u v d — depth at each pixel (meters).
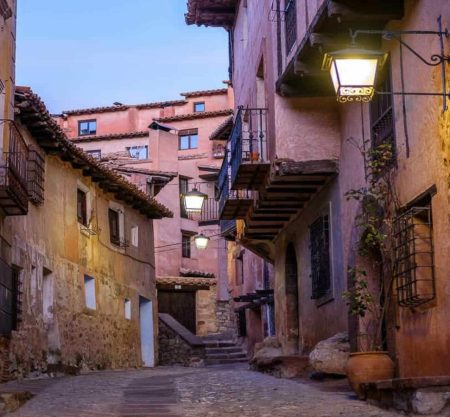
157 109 54.00
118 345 23.61
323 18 10.79
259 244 20.47
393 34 8.52
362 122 12.27
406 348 10.27
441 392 7.49
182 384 14.09
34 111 16.34
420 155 9.77
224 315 37.53
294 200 15.79
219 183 18.92
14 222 15.69
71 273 19.94
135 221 26.36
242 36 19.31
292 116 13.87
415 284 9.59
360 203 12.10
